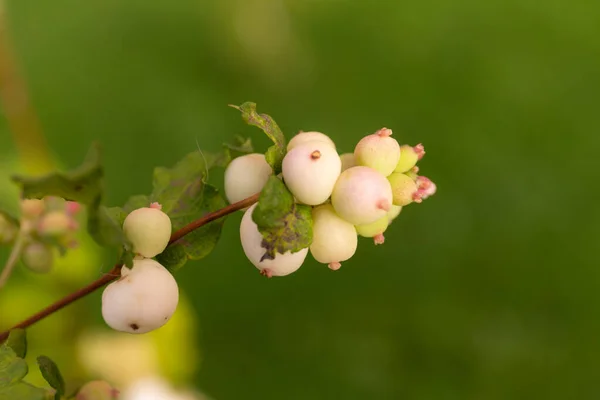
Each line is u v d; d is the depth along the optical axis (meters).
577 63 0.94
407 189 0.32
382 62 0.92
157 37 0.88
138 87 0.83
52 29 0.90
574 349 0.68
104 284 0.33
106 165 0.75
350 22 0.97
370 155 0.32
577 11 1.01
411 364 0.66
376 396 0.64
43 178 0.30
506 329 0.69
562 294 0.72
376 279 0.71
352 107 0.85
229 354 0.65
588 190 0.80
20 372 0.32
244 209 0.33
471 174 0.80
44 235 0.36
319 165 0.31
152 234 0.32
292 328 0.67
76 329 0.46
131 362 0.45
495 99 0.89
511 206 0.78
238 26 0.85
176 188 0.34
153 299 0.32
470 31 0.97
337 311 0.68
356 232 0.32
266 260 0.32
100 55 0.87
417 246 0.74
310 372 0.65
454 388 0.65
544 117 0.87
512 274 0.73
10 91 0.51
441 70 0.92
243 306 0.68
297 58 0.87
